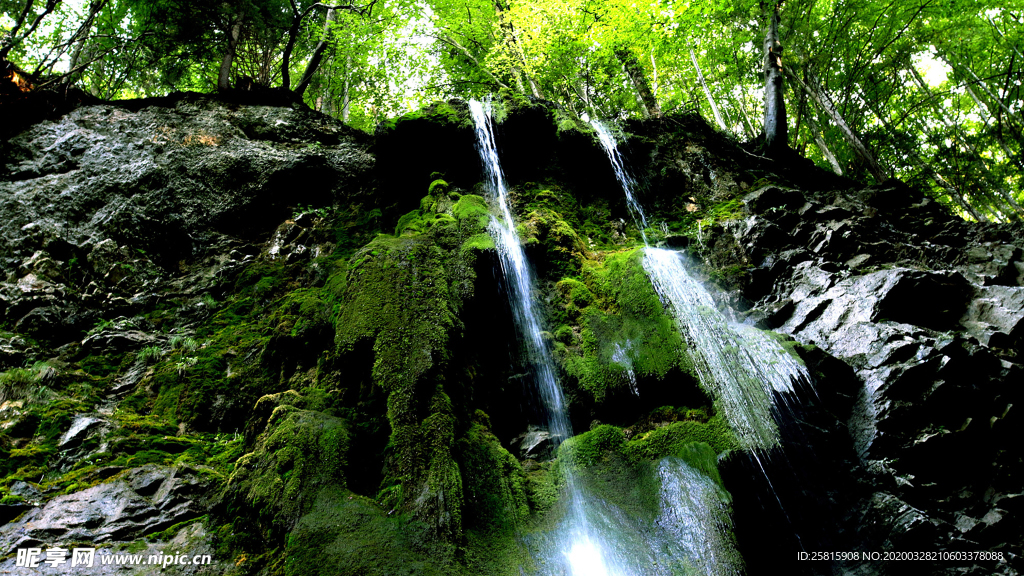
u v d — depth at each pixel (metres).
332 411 4.66
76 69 8.98
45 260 6.71
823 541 4.52
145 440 4.78
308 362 5.50
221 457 4.72
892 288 5.95
